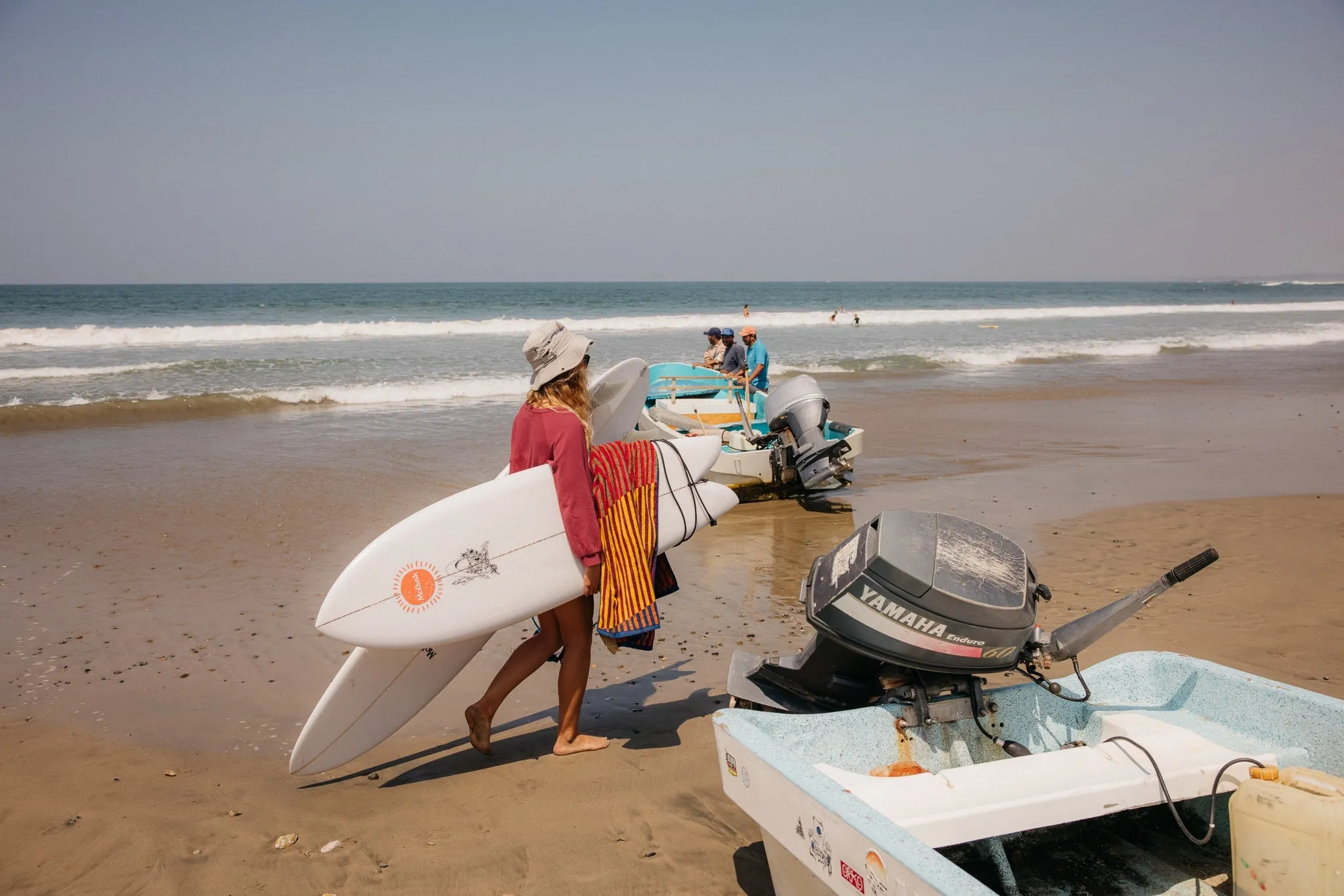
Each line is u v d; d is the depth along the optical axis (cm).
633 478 403
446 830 368
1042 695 339
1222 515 884
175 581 719
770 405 973
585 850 351
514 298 8938
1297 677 505
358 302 7362
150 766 429
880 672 339
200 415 1634
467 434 1437
